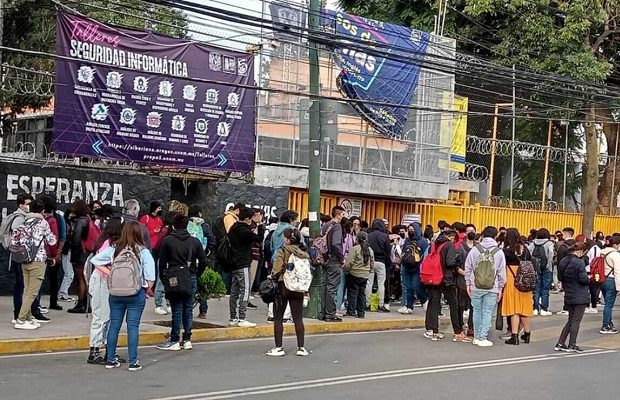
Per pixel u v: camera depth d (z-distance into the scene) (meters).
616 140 32.41
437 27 26.80
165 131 18.55
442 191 24.81
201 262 12.58
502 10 26.86
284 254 12.30
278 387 9.88
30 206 12.68
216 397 9.15
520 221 27.91
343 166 22.55
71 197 17.59
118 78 17.66
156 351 12.30
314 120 16.45
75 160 19.06
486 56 29.41
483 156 29.98
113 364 10.72
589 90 24.11
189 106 18.94
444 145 24.89
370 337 15.17
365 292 17.11
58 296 16.28
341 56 22.12
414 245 17.89
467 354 13.46
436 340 15.04
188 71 18.88
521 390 10.42
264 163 20.83
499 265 14.38
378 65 22.84
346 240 17.23
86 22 17.12
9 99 19.22
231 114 19.81
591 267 17.53
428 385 10.47
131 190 18.42
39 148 22.03
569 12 25.61
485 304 14.46
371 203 23.95
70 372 10.28
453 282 14.89
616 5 27.11
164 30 23.16
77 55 17.03
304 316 16.30
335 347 13.59
